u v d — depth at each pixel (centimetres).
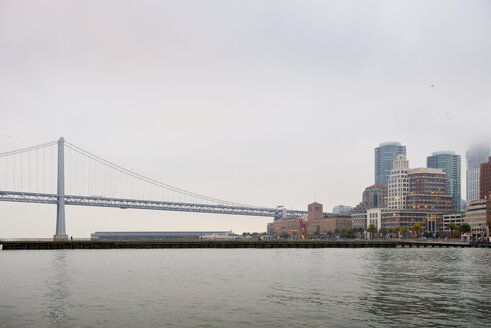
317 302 6062
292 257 14950
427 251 19475
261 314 5334
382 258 14362
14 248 19462
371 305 5841
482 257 14875
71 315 5281
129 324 4891
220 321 5016
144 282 8038
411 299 6275
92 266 11081
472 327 4784
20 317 5188
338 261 13012
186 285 7662
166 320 5053
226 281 8200
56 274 9219
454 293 6775
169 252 18088
